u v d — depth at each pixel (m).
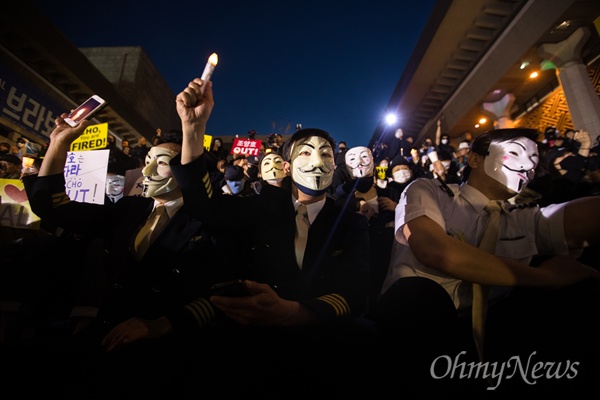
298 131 2.06
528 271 1.46
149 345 1.28
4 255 2.79
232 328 1.29
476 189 1.86
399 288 1.47
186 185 1.67
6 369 1.21
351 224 1.88
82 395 1.11
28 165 3.46
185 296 1.72
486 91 17.75
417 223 1.64
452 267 1.46
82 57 15.79
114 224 1.99
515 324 1.52
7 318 2.67
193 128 1.64
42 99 15.00
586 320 1.36
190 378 1.19
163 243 1.82
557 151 5.49
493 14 15.95
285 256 1.71
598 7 12.15
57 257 2.80
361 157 3.65
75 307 2.55
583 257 2.00
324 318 1.31
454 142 23.33
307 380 1.16
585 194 3.48
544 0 12.85
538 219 1.83
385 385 1.22
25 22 12.82
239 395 1.13
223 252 1.86
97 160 3.05
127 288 1.74
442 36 17.30
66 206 1.86
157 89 27.33
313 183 1.84
